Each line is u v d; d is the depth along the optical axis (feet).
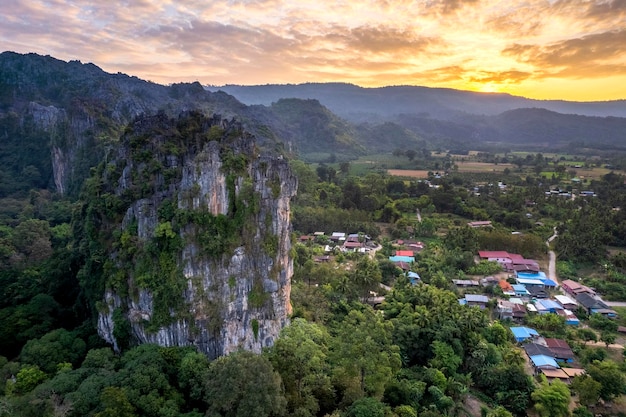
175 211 217.15
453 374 259.80
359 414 184.14
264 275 237.25
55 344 210.59
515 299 374.84
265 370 174.91
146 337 214.07
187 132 260.83
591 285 411.75
